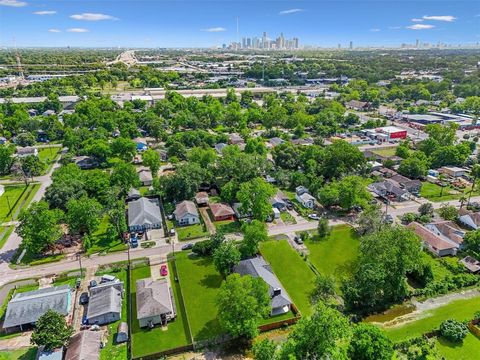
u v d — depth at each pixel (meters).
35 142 172.12
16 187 125.19
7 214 106.44
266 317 67.12
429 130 175.38
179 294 73.81
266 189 100.62
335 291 73.69
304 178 122.94
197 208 110.50
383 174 136.88
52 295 69.06
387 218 100.44
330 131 191.75
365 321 66.88
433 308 70.25
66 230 97.38
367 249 73.38
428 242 89.50
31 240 82.19
